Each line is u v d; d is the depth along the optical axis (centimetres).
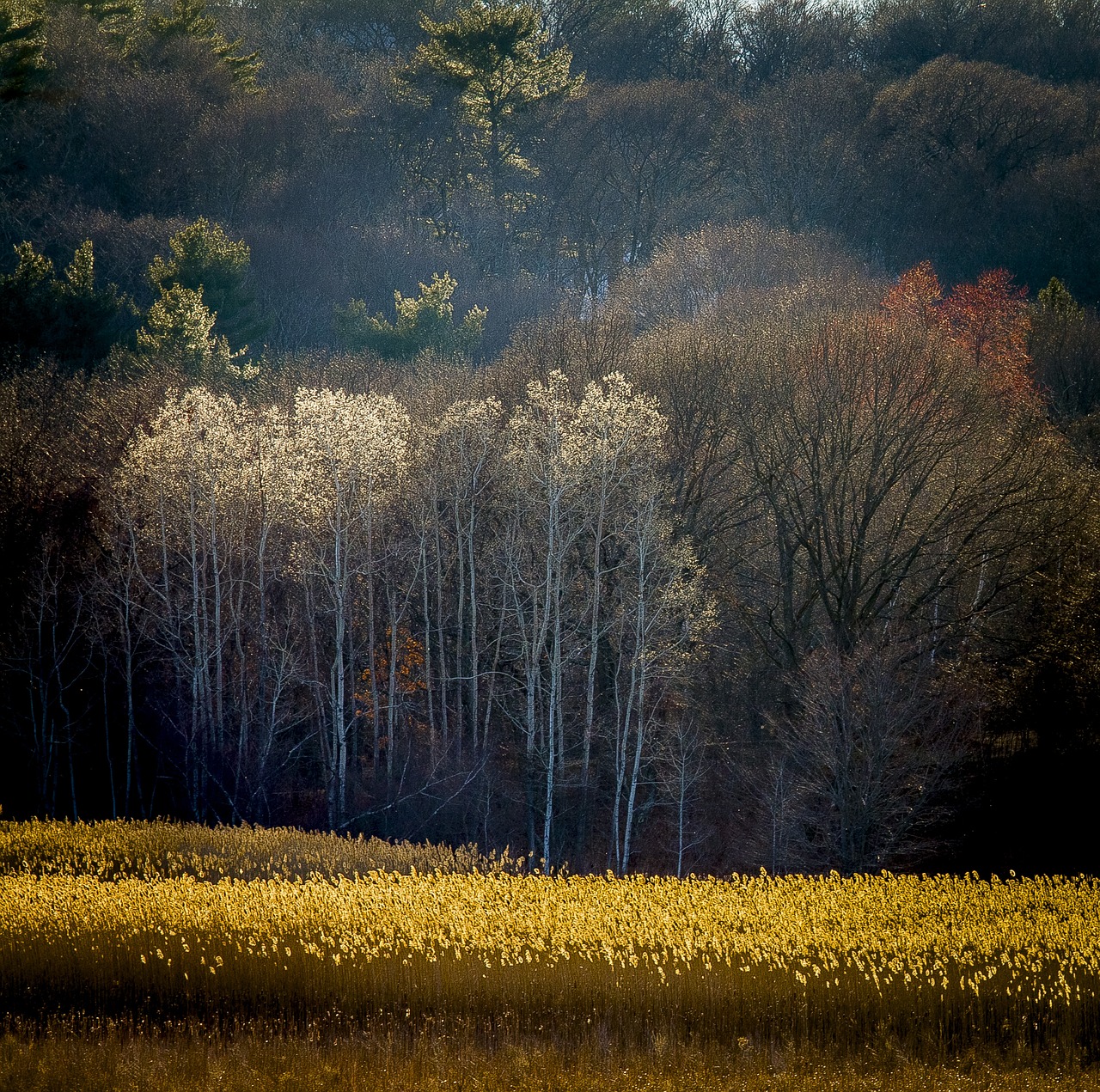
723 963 7869
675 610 15962
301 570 16900
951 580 15775
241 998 7388
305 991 7394
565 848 15400
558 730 16225
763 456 16850
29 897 8981
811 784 14212
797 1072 6581
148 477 17038
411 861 11738
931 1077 6506
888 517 16875
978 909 9656
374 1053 6700
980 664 15838
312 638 16888
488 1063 6562
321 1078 6281
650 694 16600
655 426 15900
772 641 16862
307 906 9000
